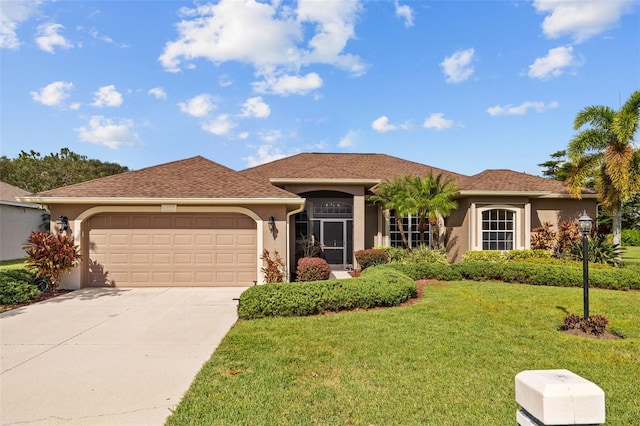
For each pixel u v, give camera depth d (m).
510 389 4.70
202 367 5.44
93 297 10.65
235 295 10.96
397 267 13.31
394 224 17.64
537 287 12.05
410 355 5.89
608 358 5.81
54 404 4.36
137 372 5.28
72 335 7.06
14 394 4.61
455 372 5.23
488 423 3.90
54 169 45.88
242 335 6.91
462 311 8.81
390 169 19.62
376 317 8.27
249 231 12.46
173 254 12.30
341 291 8.88
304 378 5.03
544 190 16.78
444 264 13.85
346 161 20.70
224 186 12.80
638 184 15.86
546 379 2.06
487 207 16.56
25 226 23.20
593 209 17.84
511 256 15.73
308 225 17.00
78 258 11.72
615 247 15.35
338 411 4.16
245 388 4.72
